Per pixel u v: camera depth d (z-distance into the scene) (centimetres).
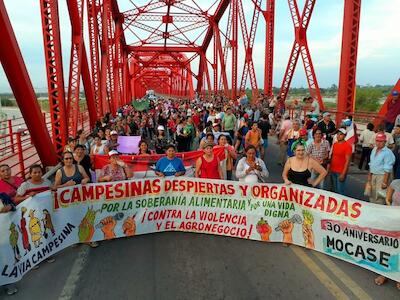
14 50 683
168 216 638
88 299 432
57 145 984
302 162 594
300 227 574
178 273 490
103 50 2259
